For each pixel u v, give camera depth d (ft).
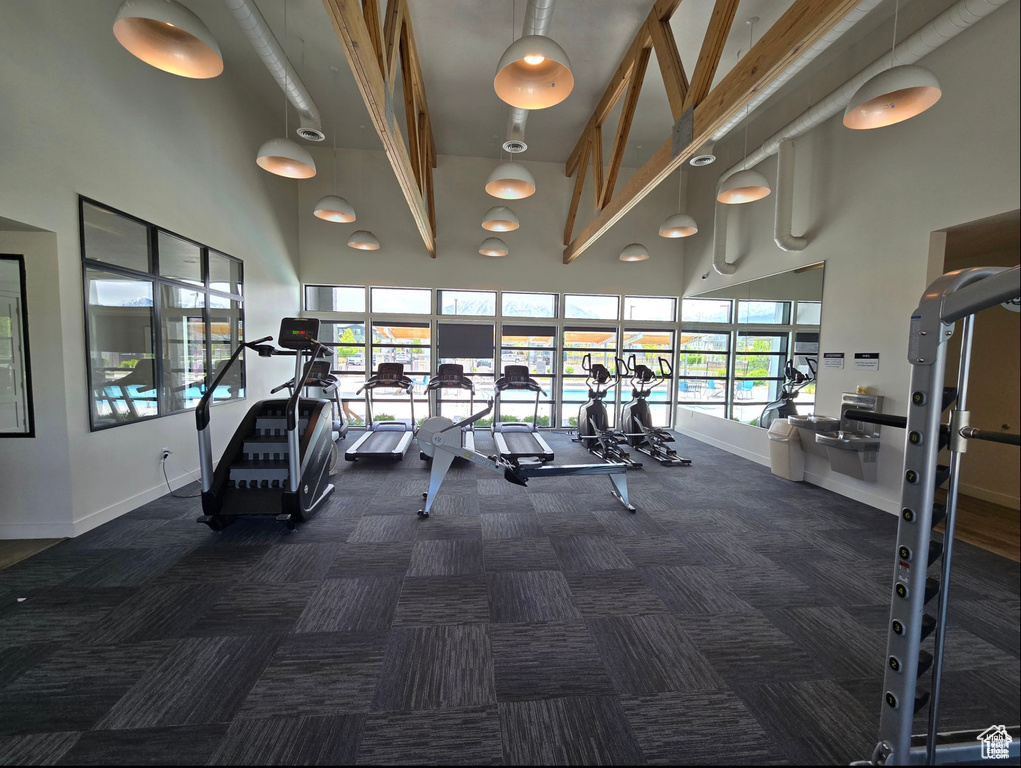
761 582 8.58
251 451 11.50
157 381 12.66
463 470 16.35
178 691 5.68
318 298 23.93
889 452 12.51
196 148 14.43
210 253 15.35
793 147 15.33
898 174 12.25
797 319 16.16
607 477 15.64
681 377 25.70
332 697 5.62
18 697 5.55
